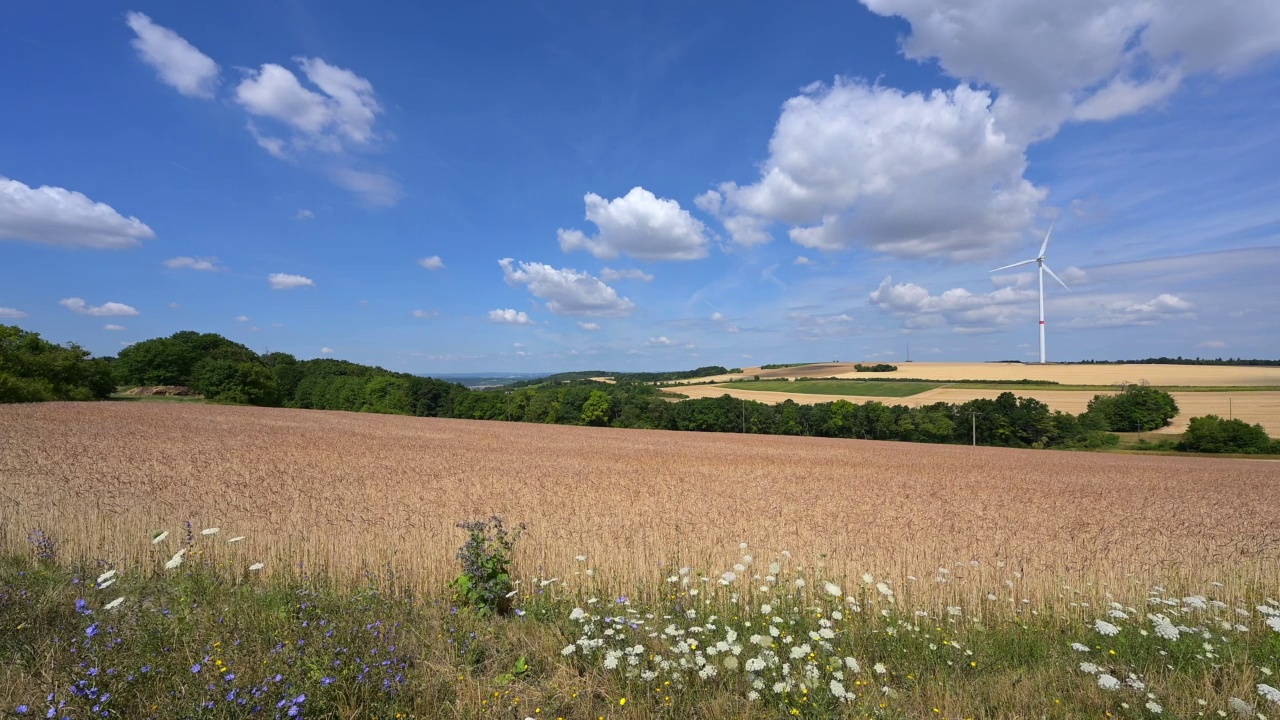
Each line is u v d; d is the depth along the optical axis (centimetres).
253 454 2659
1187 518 1895
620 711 396
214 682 361
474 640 493
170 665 388
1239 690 436
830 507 1847
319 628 456
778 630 524
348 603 559
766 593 678
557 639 515
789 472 2844
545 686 430
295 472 2183
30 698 360
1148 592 736
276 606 543
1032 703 418
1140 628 582
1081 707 415
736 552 960
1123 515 1920
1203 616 630
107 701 342
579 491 1991
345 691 380
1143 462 4175
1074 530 1622
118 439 2903
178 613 496
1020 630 581
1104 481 2872
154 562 727
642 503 1773
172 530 941
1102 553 1252
